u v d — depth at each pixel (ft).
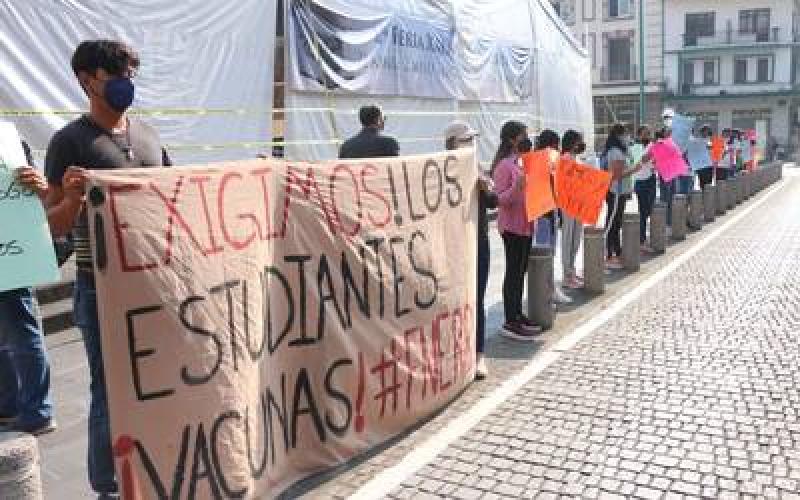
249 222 12.21
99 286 10.41
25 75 25.22
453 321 17.54
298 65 35.96
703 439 15.23
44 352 16.05
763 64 180.96
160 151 12.92
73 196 10.95
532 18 63.00
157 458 10.96
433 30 47.47
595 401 17.46
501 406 17.31
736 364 19.89
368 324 14.83
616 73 181.06
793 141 180.96
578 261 37.35
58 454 15.14
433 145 48.16
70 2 26.30
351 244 14.42
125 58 11.82
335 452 14.20
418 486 13.51
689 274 33.06
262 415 12.55
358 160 14.80
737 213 58.29
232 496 11.81
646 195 39.19
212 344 11.48
